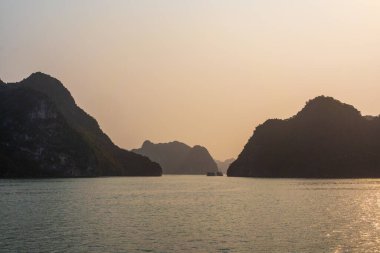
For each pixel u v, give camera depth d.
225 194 147.12
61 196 131.88
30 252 50.41
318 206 98.25
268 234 61.25
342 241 55.59
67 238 58.62
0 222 73.06
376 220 74.12
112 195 141.00
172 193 154.62
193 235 61.00
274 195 137.38
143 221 75.44
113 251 51.09
